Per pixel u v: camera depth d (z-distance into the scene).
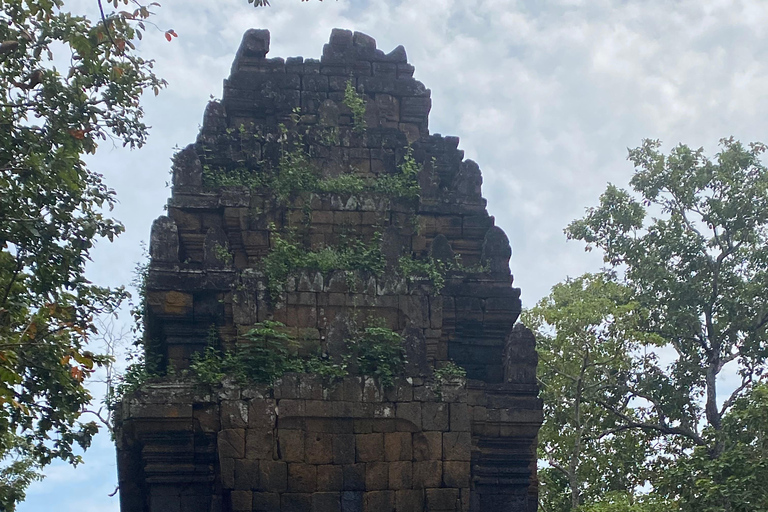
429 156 19.91
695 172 31.52
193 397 16.44
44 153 16.89
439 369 18.12
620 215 31.83
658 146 32.34
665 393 30.36
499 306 18.67
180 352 17.56
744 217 30.62
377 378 16.83
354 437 16.59
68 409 17.17
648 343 29.05
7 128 16.70
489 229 19.27
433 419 16.86
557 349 28.58
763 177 30.83
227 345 17.47
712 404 30.03
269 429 16.34
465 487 16.72
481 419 17.64
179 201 18.50
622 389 30.20
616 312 27.58
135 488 17.16
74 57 17.02
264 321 17.41
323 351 17.41
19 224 16.59
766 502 20.33
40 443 17.67
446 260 18.83
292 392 16.55
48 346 16.44
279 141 19.30
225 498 16.27
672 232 31.22
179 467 16.36
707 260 30.98
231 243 18.48
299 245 18.53
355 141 19.64
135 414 16.25
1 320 15.61
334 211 18.86
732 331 30.59
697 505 21.45
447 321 18.53
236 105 19.89
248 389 16.47
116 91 17.38
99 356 16.38
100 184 18.06
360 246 18.59
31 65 17.05
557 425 29.28
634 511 23.25
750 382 30.66
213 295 17.73
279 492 16.19
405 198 19.19
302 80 20.23
